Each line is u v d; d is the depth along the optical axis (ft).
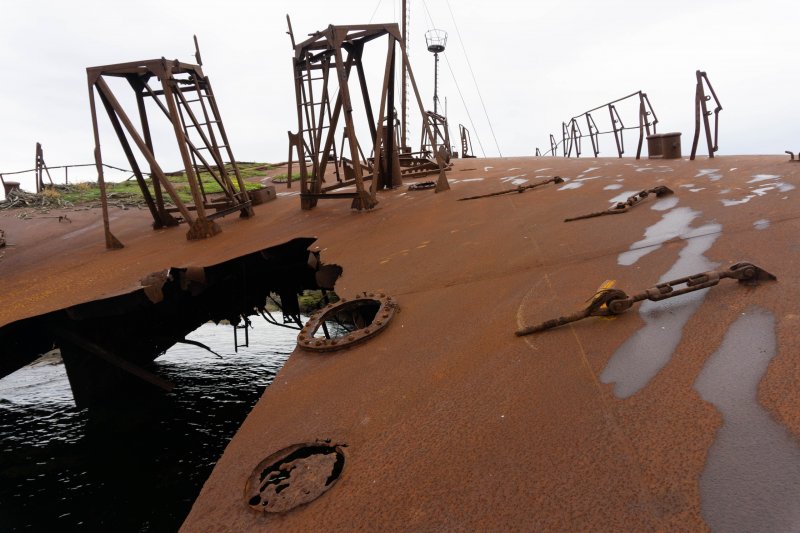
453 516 5.91
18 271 28.76
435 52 104.37
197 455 22.93
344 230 25.81
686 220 16.39
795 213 14.61
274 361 38.99
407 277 16.48
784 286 9.82
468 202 28.14
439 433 7.61
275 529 6.38
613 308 9.87
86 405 25.88
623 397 7.51
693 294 10.38
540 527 5.48
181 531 6.77
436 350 10.60
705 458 5.97
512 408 7.86
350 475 7.08
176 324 27.43
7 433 26.58
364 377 10.11
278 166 86.48
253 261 27.09
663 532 5.09
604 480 5.95
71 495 20.20
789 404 6.57
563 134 62.85
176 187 61.00
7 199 53.16
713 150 31.40
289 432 8.64
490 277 14.74
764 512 5.08
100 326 24.32
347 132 29.68
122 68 28.55
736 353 8.00
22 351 21.17
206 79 34.78
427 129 32.65
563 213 21.21
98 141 29.53
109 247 30.73
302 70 32.96
